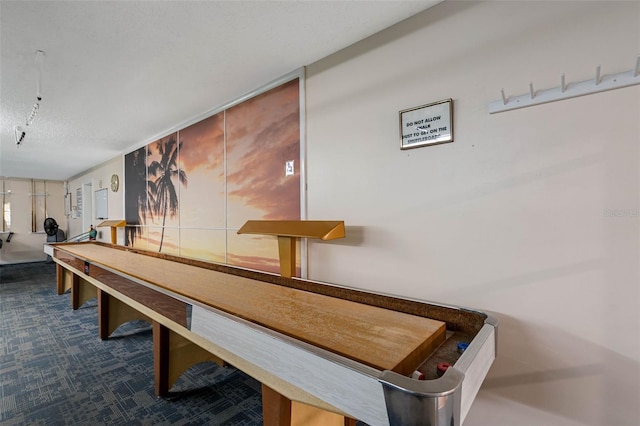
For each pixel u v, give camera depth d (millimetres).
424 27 1634
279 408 1173
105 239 5543
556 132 1279
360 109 1908
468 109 1501
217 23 1673
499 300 1422
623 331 1149
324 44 1931
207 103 2908
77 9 1516
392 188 1771
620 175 1154
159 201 3932
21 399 1937
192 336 1399
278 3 1525
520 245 1366
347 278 1980
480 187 1471
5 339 2906
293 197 2314
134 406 1875
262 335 1046
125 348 2707
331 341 1007
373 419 745
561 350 1274
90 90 2508
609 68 1169
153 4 1494
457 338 1179
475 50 1479
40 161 5562
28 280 5770
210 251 3133
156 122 3441
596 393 1204
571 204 1249
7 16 1547
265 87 2494
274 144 2445
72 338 2938
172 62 2098
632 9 1130
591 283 1209
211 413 1819
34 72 2166
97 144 4375
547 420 1308
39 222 8227
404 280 1724
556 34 1276
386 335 1062
